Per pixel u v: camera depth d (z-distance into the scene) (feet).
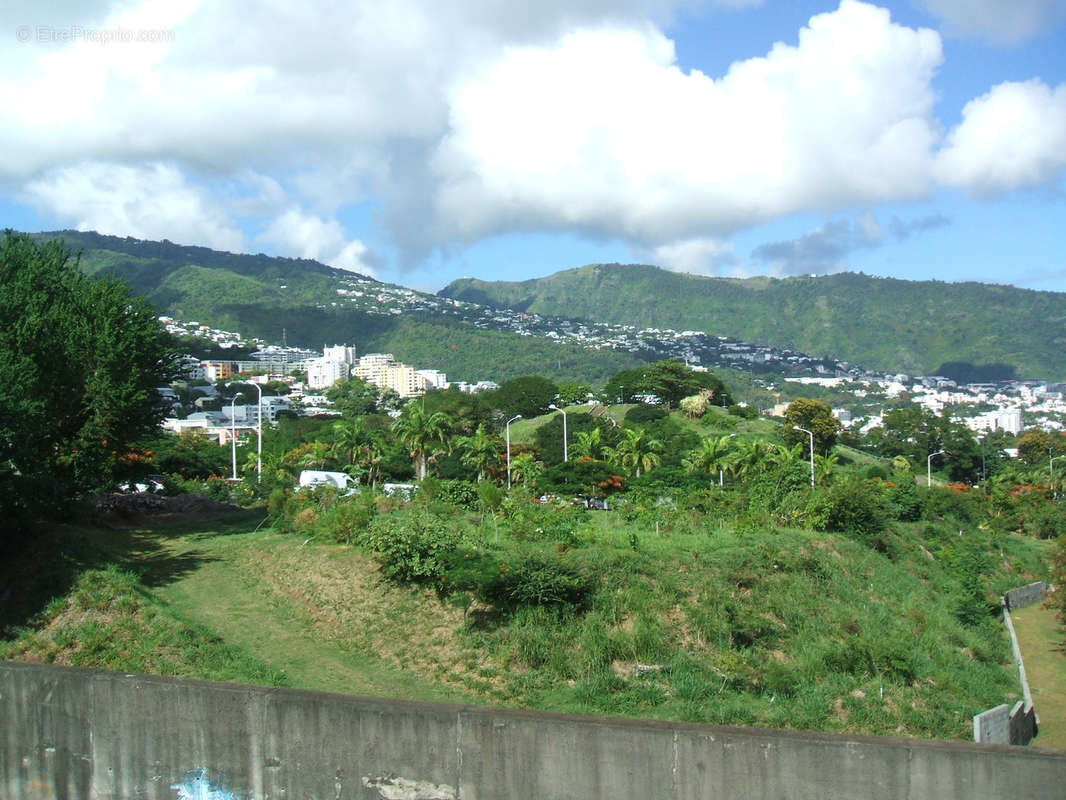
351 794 20.40
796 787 18.65
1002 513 177.88
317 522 76.23
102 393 81.97
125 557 71.51
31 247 90.27
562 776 19.47
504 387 330.75
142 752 21.76
